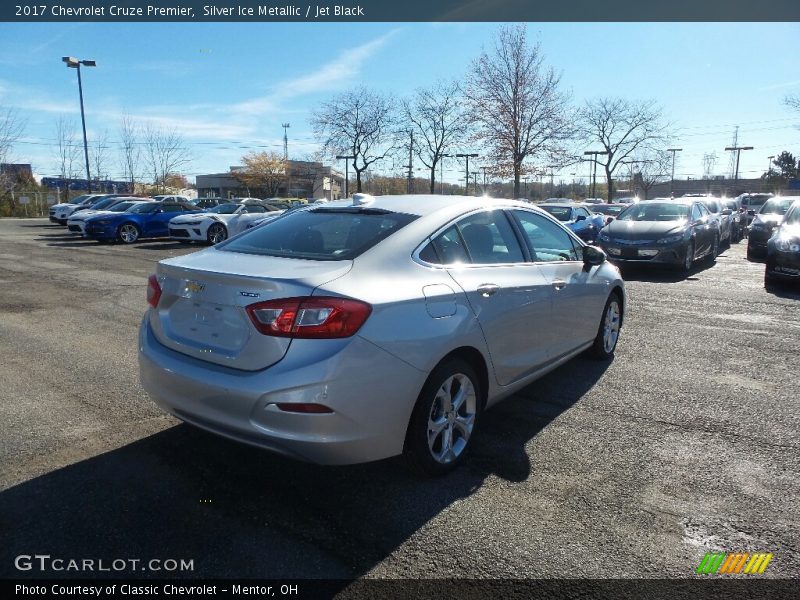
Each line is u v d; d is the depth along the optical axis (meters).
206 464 3.43
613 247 12.13
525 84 25.59
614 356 5.83
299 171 65.25
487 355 3.57
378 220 3.52
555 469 3.46
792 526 2.91
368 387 2.82
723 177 83.88
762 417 4.29
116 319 7.24
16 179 41.25
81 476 3.26
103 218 18.69
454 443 3.48
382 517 2.93
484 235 3.89
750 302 8.82
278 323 2.75
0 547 2.62
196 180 75.69
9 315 7.43
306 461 2.84
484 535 2.79
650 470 3.46
